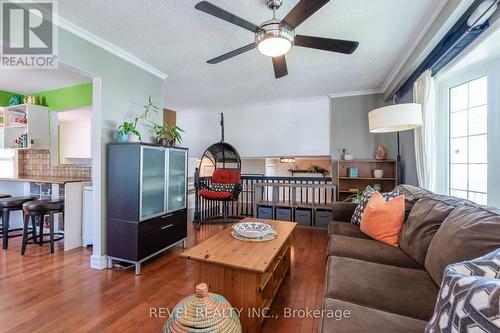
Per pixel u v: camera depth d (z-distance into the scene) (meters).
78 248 3.16
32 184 3.89
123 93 2.84
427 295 1.24
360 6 2.00
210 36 2.46
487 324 0.61
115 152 2.55
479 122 2.26
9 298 1.98
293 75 3.60
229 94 4.62
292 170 6.88
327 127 4.96
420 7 2.01
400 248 1.87
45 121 3.87
